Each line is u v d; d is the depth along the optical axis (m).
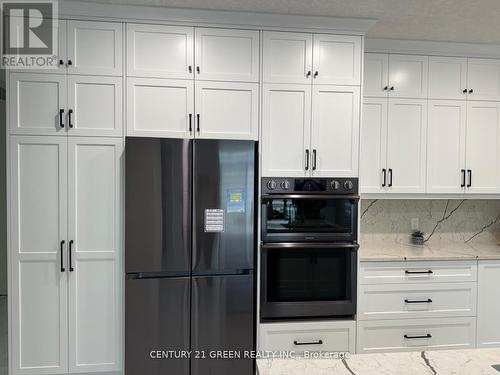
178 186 2.26
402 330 2.67
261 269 2.41
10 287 2.26
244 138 2.42
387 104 2.90
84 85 2.29
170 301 2.28
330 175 2.48
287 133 2.45
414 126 2.93
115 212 2.33
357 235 2.49
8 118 2.24
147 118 2.34
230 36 2.39
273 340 2.44
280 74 2.44
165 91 2.35
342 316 2.54
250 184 2.32
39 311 2.29
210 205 2.29
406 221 3.29
